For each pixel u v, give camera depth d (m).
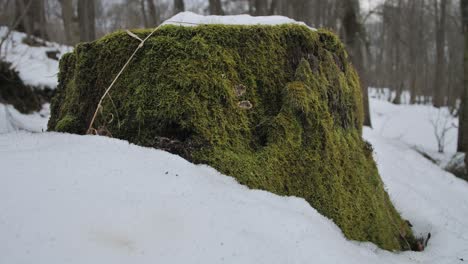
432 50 31.66
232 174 2.03
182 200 1.57
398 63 26.16
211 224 1.47
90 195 1.47
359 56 9.27
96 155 1.80
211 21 2.57
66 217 1.32
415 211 3.84
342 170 2.56
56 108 2.90
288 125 2.29
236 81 2.27
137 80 2.21
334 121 2.67
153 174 1.72
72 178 1.57
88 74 2.50
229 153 2.09
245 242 1.44
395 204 3.93
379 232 2.65
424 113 17.67
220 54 2.23
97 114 2.33
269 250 1.47
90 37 10.95
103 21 15.02
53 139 2.04
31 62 8.58
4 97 6.82
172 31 2.23
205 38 2.22
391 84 30.00
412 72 24.59
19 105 6.98
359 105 3.21
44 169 1.61
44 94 7.77
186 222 1.44
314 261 1.56
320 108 2.47
